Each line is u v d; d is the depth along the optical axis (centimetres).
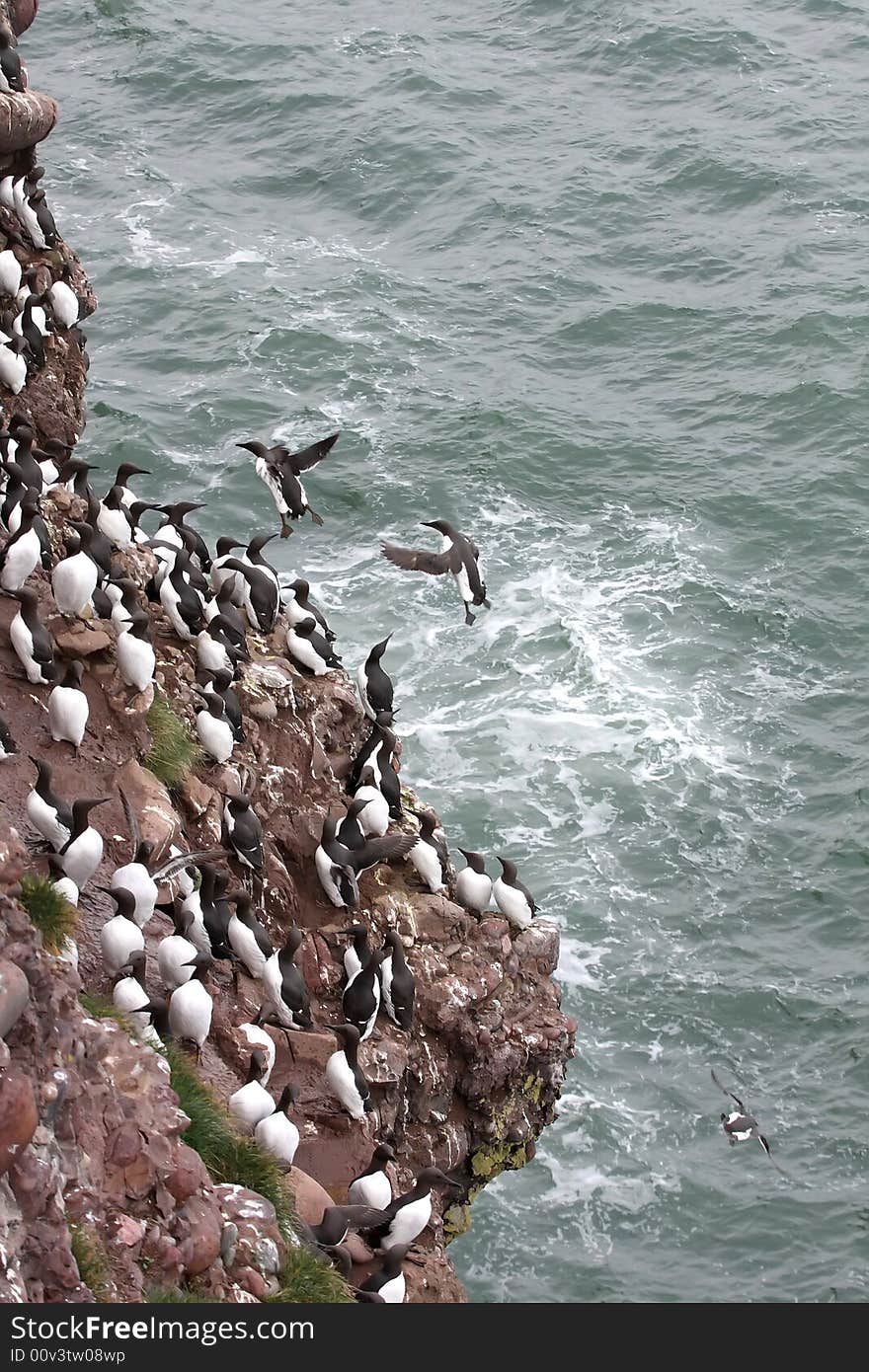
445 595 5209
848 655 5075
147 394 6191
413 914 2391
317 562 5384
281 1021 2088
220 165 7975
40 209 3083
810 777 4634
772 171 7825
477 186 7750
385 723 2559
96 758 2158
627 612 5206
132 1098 1571
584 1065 3859
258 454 2311
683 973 4084
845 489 5781
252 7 9519
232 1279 1570
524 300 6950
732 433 6097
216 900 2052
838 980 4081
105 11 9212
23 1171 1361
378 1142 2127
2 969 1381
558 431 6059
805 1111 3781
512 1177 3609
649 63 8912
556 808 4503
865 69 8850
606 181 7806
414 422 6094
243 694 2438
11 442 2534
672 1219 3544
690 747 4700
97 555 2331
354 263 7206
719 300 6931
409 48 9025
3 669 2198
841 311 6756
